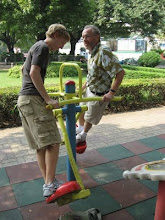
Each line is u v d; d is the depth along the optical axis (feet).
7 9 42.34
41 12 41.81
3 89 17.69
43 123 6.70
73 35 68.13
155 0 61.41
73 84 7.50
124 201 8.03
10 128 16.24
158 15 60.34
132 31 67.05
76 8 42.80
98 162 10.68
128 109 20.92
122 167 10.28
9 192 8.54
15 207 7.77
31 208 7.72
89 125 9.68
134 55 104.27
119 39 104.42
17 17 41.27
